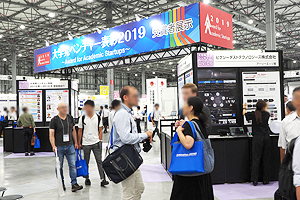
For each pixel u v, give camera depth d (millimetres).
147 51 7480
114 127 2475
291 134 2670
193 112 2311
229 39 6824
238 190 4055
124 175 2330
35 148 8469
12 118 12414
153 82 15766
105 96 17891
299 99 2137
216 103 4703
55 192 4164
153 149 8539
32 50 23141
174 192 2297
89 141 4395
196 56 4680
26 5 12664
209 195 2275
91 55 9125
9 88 28672
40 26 16016
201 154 2121
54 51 10398
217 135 4605
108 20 14812
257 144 4270
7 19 14922
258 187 4199
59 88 8570
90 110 4375
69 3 14031
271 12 11055
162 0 14156
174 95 11711
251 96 4758
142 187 2580
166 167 5438
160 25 7090
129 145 2416
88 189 4266
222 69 4742
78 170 4234
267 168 4316
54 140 4082
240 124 4727
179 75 6164
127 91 2484
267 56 4820
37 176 5309
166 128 6277
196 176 2230
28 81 8594
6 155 8070
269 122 4645
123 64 10289
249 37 21203
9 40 20562
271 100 4777
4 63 27344
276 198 1662
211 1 12609
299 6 14227
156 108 10391
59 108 4105
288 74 24312
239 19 14438
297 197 1348
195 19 6156
